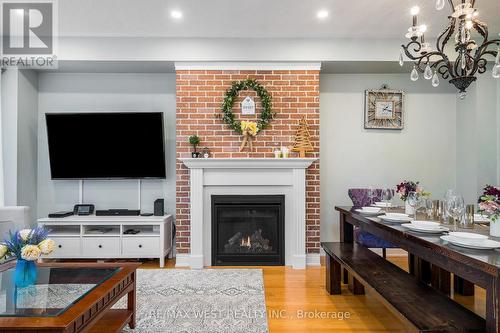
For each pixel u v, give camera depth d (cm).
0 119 371
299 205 379
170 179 428
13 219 318
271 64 390
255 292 296
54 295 177
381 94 436
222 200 383
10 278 207
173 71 421
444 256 164
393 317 248
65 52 376
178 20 338
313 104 391
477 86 404
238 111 392
